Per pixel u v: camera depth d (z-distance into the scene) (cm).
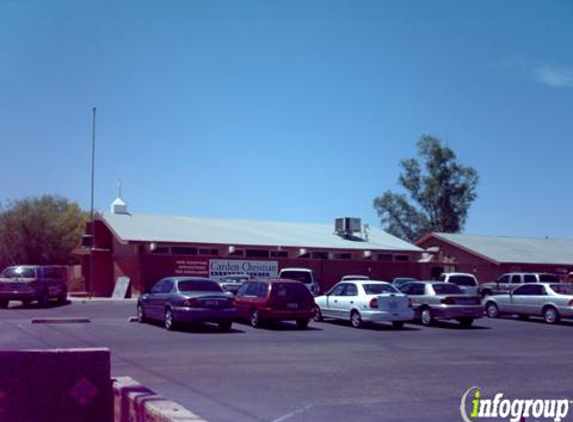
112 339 1834
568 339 2022
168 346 1692
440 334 2153
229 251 4200
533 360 1520
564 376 1289
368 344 1811
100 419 839
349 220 5022
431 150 7238
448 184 7244
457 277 3375
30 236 6197
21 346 1662
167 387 1138
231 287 3023
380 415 947
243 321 2530
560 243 6297
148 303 2291
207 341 1820
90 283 4228
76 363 834
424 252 5081
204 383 1177
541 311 2733
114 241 4397
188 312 2064
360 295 2361
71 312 2859
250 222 5100
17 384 812
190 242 4056
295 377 1250
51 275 3391
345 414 951
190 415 677
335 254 4791
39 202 6388
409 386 1168
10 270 3297
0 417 802
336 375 1278
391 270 4834
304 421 908
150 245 3962
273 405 1005
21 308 3128
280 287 2272
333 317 2528
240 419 916
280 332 2141
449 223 7200
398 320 2327
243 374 1275
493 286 3859
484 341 1938
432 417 938
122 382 846
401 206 7356
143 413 735
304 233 4953
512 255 5253
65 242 6297
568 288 2728
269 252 4506
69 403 828
